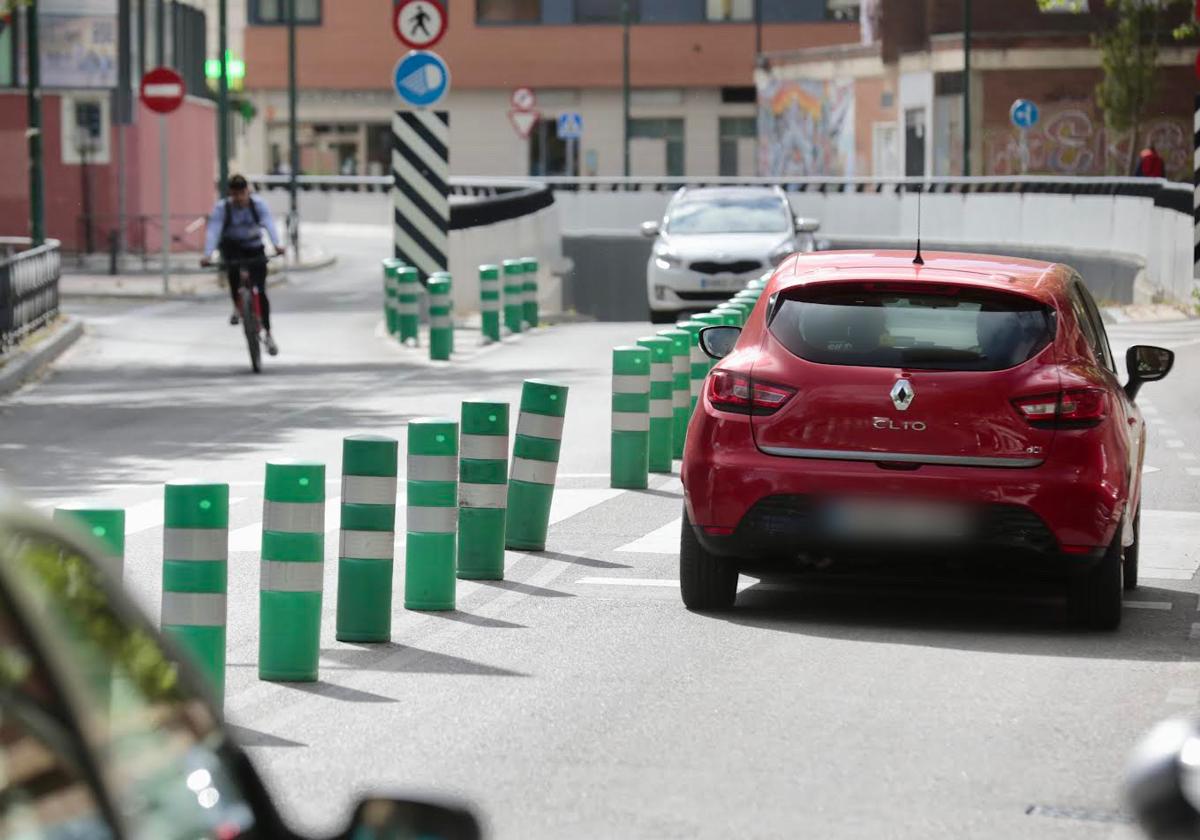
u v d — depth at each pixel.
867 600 29.91
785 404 27.16
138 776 6.81
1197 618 28.56
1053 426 26.67
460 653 25.56
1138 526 30.61
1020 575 26.95
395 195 84.19
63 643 6.62
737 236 90.81
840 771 19.53
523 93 170.00
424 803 7.18
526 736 20.97
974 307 27.45
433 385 62.12
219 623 21.83
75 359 72.38
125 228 131.00
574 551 34.00
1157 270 97.50
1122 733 21.23
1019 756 20.19
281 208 184.12
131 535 35.00
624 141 197.25
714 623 27.72
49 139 129.62
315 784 18.95
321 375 65.94
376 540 26.19
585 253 132.50
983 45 158.50
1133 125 151.88
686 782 19.06
